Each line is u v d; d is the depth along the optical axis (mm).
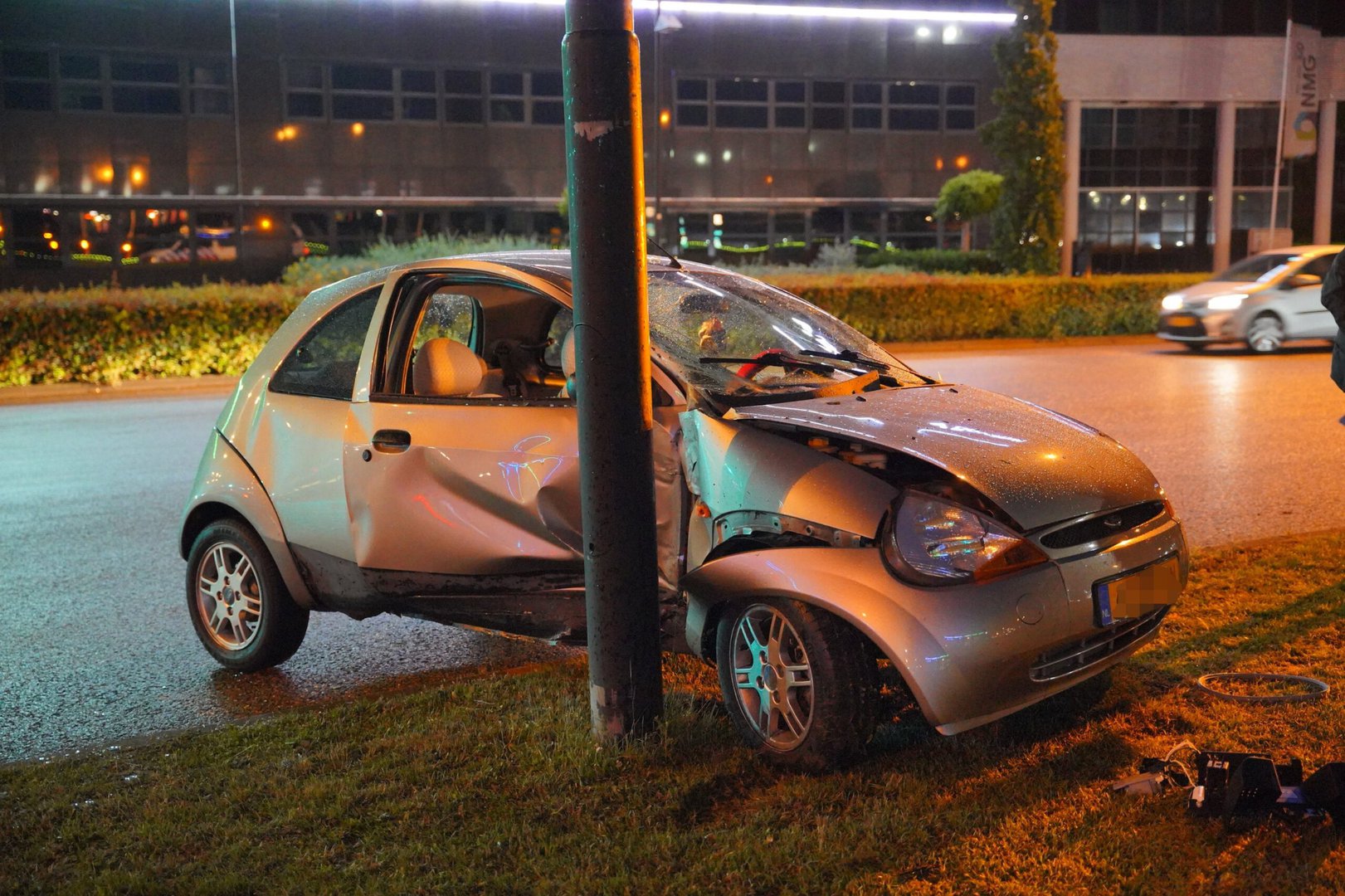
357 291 4727
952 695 3338
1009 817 3281
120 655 5223
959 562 3377
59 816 3496
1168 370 15695
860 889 2934
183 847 3279
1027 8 25453
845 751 3523
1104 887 2930
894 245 35969
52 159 29391
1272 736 3783
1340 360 5219
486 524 4207
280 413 4742
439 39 31922
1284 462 8773
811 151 34969
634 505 3695
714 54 33969
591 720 3900
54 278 29719
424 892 2990
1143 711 4008
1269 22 38875
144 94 29922
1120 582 3602
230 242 30938
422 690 4637
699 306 4547
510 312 5168
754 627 3713
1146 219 39750
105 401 14875
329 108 31344
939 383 4602
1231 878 2943
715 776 3576
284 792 3568
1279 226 40312
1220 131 39250
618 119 3506
